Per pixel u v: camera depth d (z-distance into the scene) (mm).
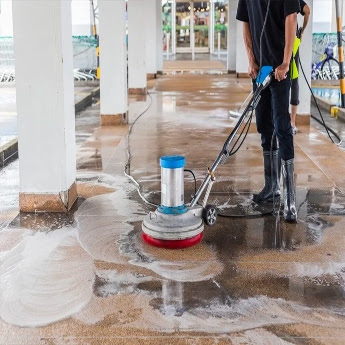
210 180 3748
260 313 2711
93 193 4777
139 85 13086
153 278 3100
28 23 3990
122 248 3537
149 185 5035
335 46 16047
